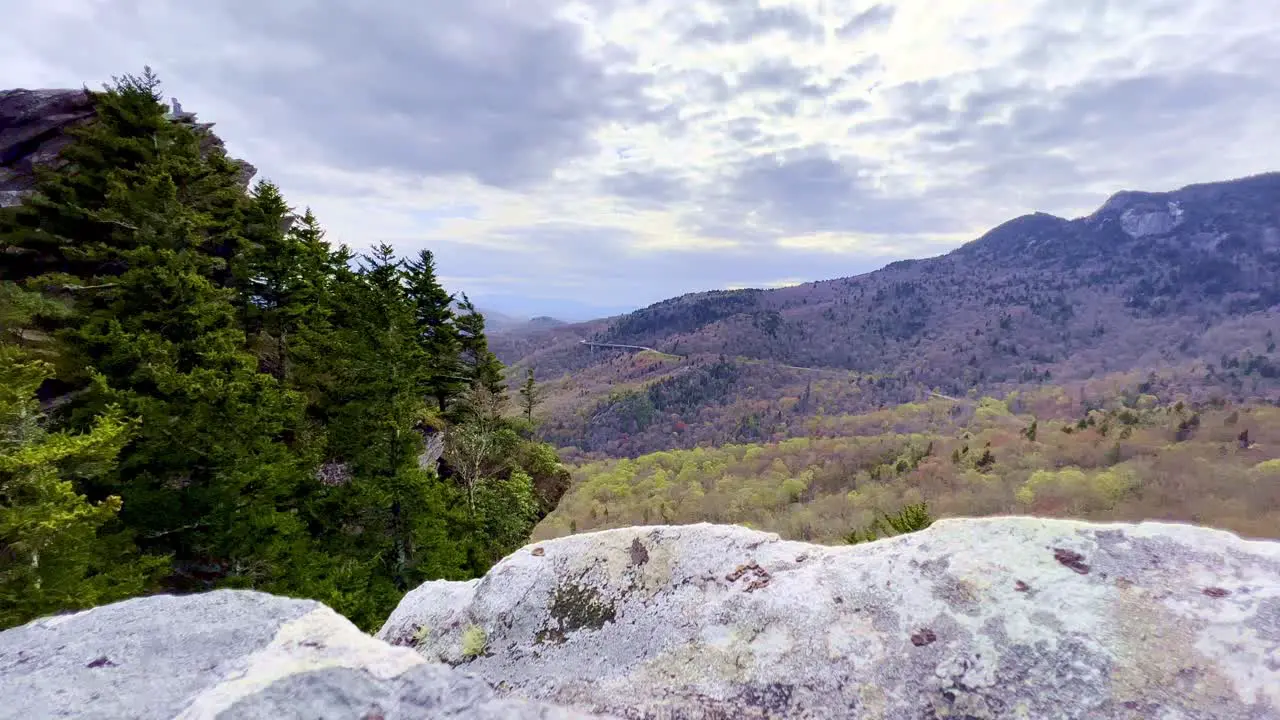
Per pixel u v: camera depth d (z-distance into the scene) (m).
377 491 17.28
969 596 2.65
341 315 23.16
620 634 3.16
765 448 151.88
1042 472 95.75
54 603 10.18
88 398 13.83
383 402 17.98
